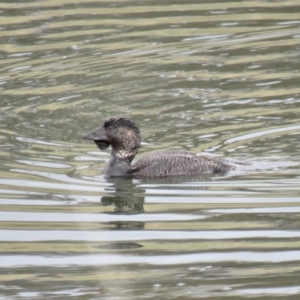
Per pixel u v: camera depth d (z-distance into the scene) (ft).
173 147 55.72
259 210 44.06
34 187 48.37
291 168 50.88
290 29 78.07
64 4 83.05
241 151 54.54
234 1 84.12
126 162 51.42
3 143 56.34
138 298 35.01
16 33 77.05
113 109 62.80
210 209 44.57
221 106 62.90
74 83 67.41
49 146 55.88
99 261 38.86
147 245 40.29
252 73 69.05
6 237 41.70
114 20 79.71
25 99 64.54
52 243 40.91
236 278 36.52
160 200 46.47
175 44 75.15
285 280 36.14
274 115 60.80
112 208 45.16
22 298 35.55
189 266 37.86
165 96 65.05
